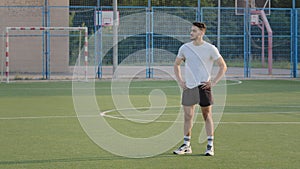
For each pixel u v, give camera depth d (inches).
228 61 2012.8
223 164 528.4
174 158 555.5
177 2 2516.0
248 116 878.4
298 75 1883.6
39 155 567.2
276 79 1744.6
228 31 1984.5
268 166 520.1
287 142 645.9
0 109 957.8
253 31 2176.4
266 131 727.1
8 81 1572.3
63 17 1939.0
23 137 674.8
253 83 1592.0
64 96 1186.6
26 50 1898.4
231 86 1482.5
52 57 1916.8
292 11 1820.9
